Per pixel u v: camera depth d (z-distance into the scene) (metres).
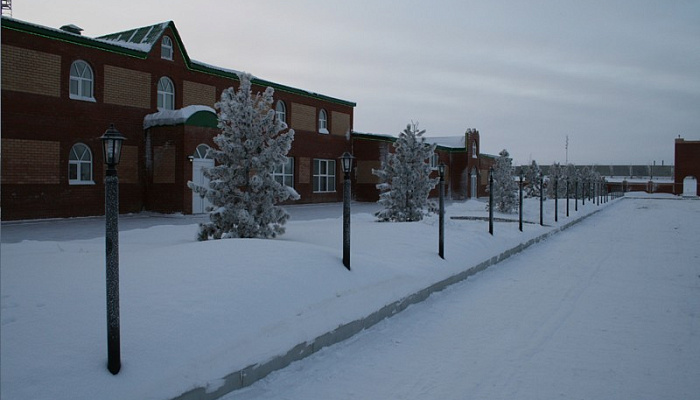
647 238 19.19
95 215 20.94
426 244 11.72
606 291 9.72
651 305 8.60
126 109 22.16
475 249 12.69
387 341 6.55
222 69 26.67
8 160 18.36
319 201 34.06
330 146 35.19
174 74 24.22
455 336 6.82
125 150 22.17
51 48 19.53
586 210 32.38
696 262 13.33
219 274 6.10
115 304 4.08
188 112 21.81
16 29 18.44
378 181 36.41
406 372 5.52
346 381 5.23
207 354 4.68
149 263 6.30
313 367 5.55
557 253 15.07
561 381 5.32
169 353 4.47
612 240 18.50
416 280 8.94
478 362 5.85
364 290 7.51
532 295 9.34
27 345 4.03
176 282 5.68
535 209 28.77
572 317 7.83
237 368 4.79
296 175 32.16
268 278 6.32
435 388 5.10
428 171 17.20
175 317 4.93
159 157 22.36
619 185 79.06
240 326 5.26
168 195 22.06
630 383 5.28
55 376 3.81
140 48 22.84
